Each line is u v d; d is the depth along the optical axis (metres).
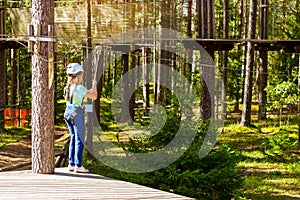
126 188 6.49
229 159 9.05
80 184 6.58
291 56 24.61
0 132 20.20
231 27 27.83
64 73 26.27
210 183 8.72
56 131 21.03
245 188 11.82
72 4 20.69
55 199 5.76
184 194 8.64
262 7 17.48
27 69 26.64
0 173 7.17
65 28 16.19
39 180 6.73
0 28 17.80
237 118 24.47
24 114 23.67
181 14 19.22
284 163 15.25
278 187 12.30
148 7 16.80
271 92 19.03
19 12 16.75
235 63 27.36
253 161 15.48
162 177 8.71
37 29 6.78
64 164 10.20
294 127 21.52
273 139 16.59
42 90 6.99
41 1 6.80
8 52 28.02
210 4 16.53
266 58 22.91
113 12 15.83
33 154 7.22
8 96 27.58
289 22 23.70
